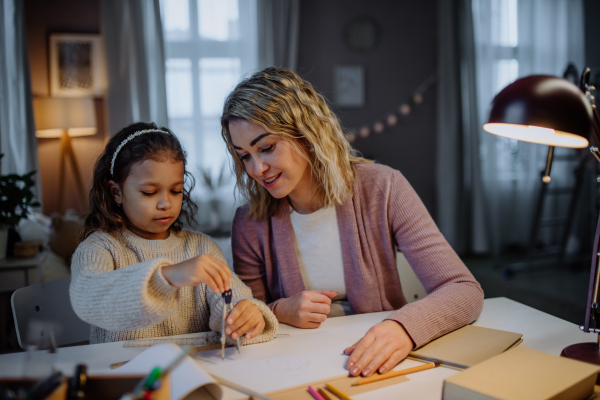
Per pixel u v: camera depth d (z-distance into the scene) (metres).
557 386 0.57
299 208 1.17
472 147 4.11
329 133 1.05
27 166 3.29
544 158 4.20
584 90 0.84
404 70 4.19
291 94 0.98
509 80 4.20
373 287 1.11
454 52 4.07
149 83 3.62
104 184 0.98
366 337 0.79
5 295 2.13
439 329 0.84
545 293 3.05
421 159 4.28
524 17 4.15
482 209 4.12
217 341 0.86
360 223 1.13
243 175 1.14
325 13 4.03
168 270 0.75
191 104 3.80
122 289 0.74
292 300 0.98
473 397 0.56
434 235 1.06
